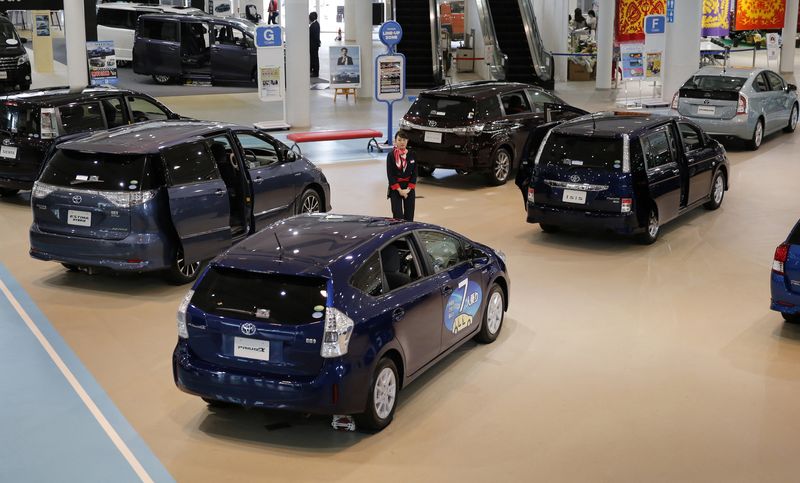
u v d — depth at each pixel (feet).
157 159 31.71
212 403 23.59
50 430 22.40
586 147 38.70
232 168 36.01
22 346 27.86
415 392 24.80
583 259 37.99
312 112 77.77
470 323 26.84
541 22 107.45
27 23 135.23
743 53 139.03
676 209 40.98
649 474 20.39
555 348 28.12
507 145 52.31
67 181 31.94
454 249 26.58
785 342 28.60
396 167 38.45
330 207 42.39
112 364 26.58
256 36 64.59
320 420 23.09
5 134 44.55
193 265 34.06
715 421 23.12
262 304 21.20
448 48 104.88
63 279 34.63
